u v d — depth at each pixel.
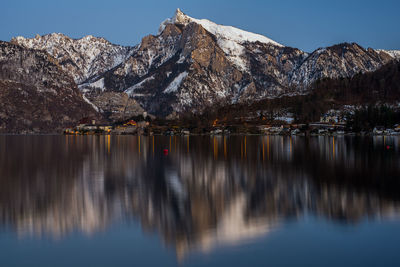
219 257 31.34
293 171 76.38
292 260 30.64
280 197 51.56
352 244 33.72
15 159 105.31
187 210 45.03
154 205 47.69
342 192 54.31
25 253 32.34
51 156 115.69
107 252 32.47
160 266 29.80
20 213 44.00
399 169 77.44
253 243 34.16
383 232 36.53
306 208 45.47
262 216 42.28
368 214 42.59
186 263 30.27
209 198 51.44
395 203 47.34
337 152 119.31
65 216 42.78
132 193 55.25
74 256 31.70
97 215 43.12
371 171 75.00
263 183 62.56
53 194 54.72
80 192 55.97
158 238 35.59
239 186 60.12
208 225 39.28
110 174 74.56
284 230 37.47
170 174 74.19
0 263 30.48
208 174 73.69
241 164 89.69
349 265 29.78
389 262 30.17
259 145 162.00
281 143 175.88
